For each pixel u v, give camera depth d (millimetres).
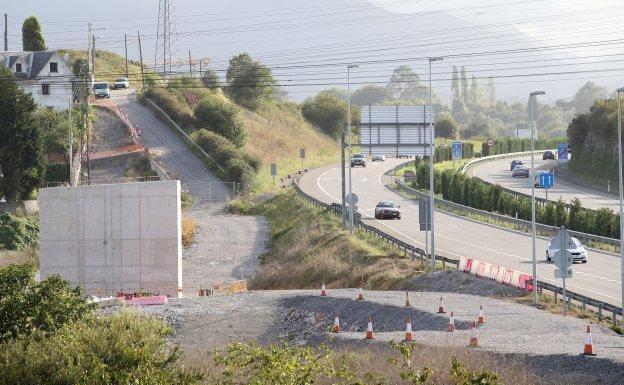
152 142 199500
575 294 66250
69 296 51188
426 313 64750
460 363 40969
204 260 122875
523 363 43719
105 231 100375
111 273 100312
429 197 89375
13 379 39406
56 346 41562
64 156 172875
